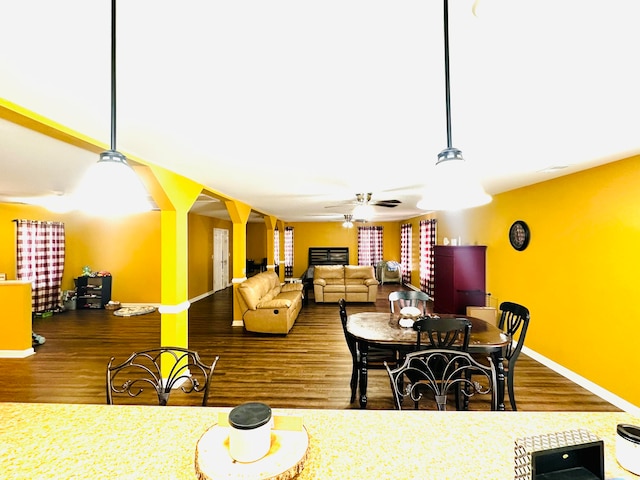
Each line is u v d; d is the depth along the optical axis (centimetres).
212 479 80
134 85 139
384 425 113
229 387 320
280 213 759
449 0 92
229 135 205
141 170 272
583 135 212
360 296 748
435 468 91
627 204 268
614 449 98
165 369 316
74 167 294
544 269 368
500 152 250
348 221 768
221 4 92
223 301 769
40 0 88
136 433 109
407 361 154
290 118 179
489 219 488
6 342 404
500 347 254
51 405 126
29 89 143
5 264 576
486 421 116
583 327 314
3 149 236
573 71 132
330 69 129
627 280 269
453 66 128
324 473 89
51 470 90
